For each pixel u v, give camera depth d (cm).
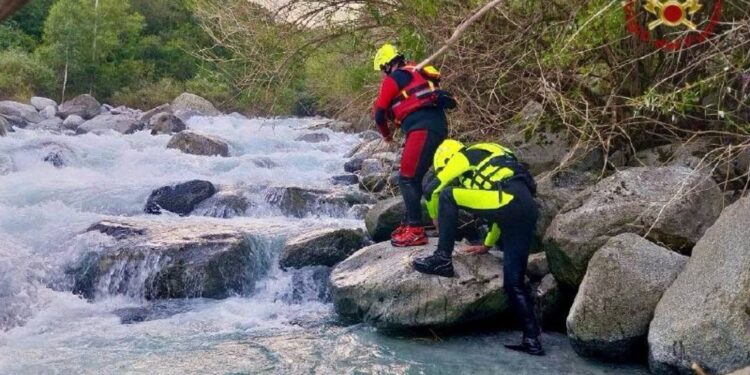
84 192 924
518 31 689
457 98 743
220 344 522
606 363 462
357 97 849
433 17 715
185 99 2227
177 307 623
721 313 392
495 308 518
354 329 549
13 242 707
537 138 702
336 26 798
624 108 667
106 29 2659
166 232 712
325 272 657
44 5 2958
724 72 498
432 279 515
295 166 1233
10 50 2556
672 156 636
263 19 790
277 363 479
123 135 1579
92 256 675
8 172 1072
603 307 452
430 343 511
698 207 507
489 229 539
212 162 1209
